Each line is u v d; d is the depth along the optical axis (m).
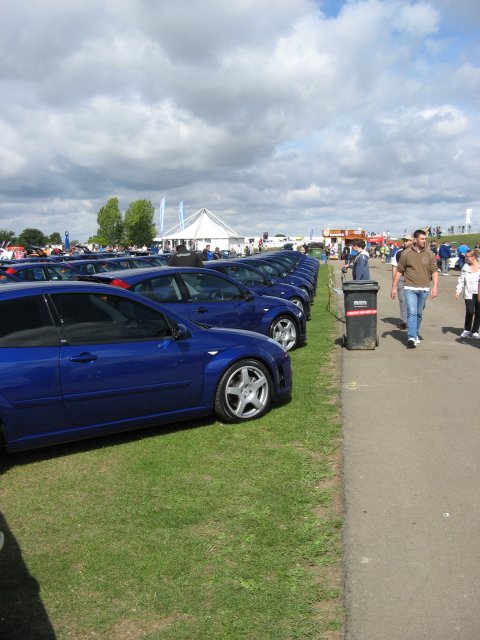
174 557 3.46
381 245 66.62
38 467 4.89
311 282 18.83
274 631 2.81
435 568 3.28
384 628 2.80
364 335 9.86
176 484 4.46
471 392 7.00
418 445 5.18
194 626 2.85
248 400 6.03
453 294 21.59
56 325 5.07
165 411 5.59
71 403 5.02
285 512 3.96
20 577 3.29
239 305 9.06
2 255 37.03
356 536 3.63
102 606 3.03
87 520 3.94
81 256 26.61
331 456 4.99
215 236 52.16
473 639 2.71
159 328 5.62
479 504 4.04
